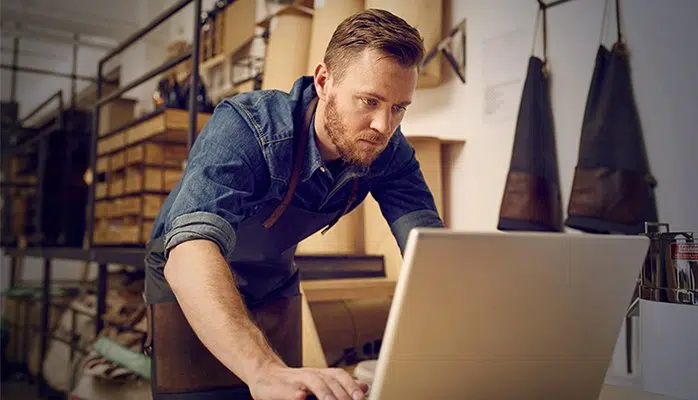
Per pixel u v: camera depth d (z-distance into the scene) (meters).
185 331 1.55
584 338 0.84
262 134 1.25
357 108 1.18
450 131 2.04
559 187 1.88
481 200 2.01
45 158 4.76
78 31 5.85
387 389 0.78
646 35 1.69
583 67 1.83
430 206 1.51
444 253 0.73
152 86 4.98
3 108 6.51
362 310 1.94
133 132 3.46
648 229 1.66
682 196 1.60
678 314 1.29
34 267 6.82
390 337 0.76
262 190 1.32
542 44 1.93
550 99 1.92
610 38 1.77
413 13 1.92
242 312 1.00
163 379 1.56
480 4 2.06
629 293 0.83
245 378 0.91
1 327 5.29
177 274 1.05
